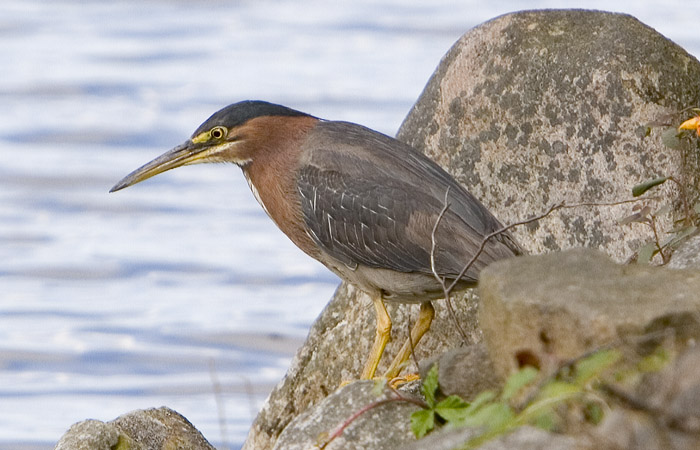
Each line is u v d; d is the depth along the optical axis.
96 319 26.22
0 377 23.25
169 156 12.30
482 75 13.05
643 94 12.43
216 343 24.48
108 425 10.55
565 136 12.65
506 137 12.88
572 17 13.01
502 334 7.84
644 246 11.20
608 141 12.48
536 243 12.73
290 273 28.89
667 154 12.30
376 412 8.84
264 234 31.59
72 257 30.27
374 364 11.28
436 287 11.11
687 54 12.76
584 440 6.93
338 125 11.91
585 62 12.62
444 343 12.67
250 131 11.87
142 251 30.59
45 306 27.14
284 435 8.94
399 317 12.86
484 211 11.19
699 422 6.65
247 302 26.88
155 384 22.58
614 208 12.43
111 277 28.64
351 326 13.22
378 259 11.19
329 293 27.53
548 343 7.62
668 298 7.55
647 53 12.53
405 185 11.16
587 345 7.43
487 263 10.72
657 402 6.85
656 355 7.27
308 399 13.39
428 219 10.96
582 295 7.64
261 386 22.09
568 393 7.07
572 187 12.60
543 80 12.75
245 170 12.12
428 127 13.35
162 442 11.02
